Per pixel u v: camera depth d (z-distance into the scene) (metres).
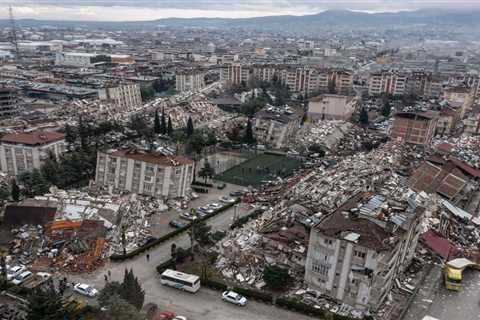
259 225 106.12
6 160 146.12
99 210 108.31
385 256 74.00
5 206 112.69
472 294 85.19
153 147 149.88
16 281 82.81
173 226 112.00
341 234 76.94
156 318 74.81
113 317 62.47
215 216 118.88
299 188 131.62
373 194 100.31
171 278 84.00
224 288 83.88
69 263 91.25
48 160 137.88
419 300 82.31
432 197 124.44
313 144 184.50
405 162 165.50
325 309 77.69
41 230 101.00
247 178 151.88
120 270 90.31
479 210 129.50
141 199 124.75
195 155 166.00
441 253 96.44
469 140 196.50
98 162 134.12
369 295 75.75
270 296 80.50
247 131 186.75
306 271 83.12
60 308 70.62
